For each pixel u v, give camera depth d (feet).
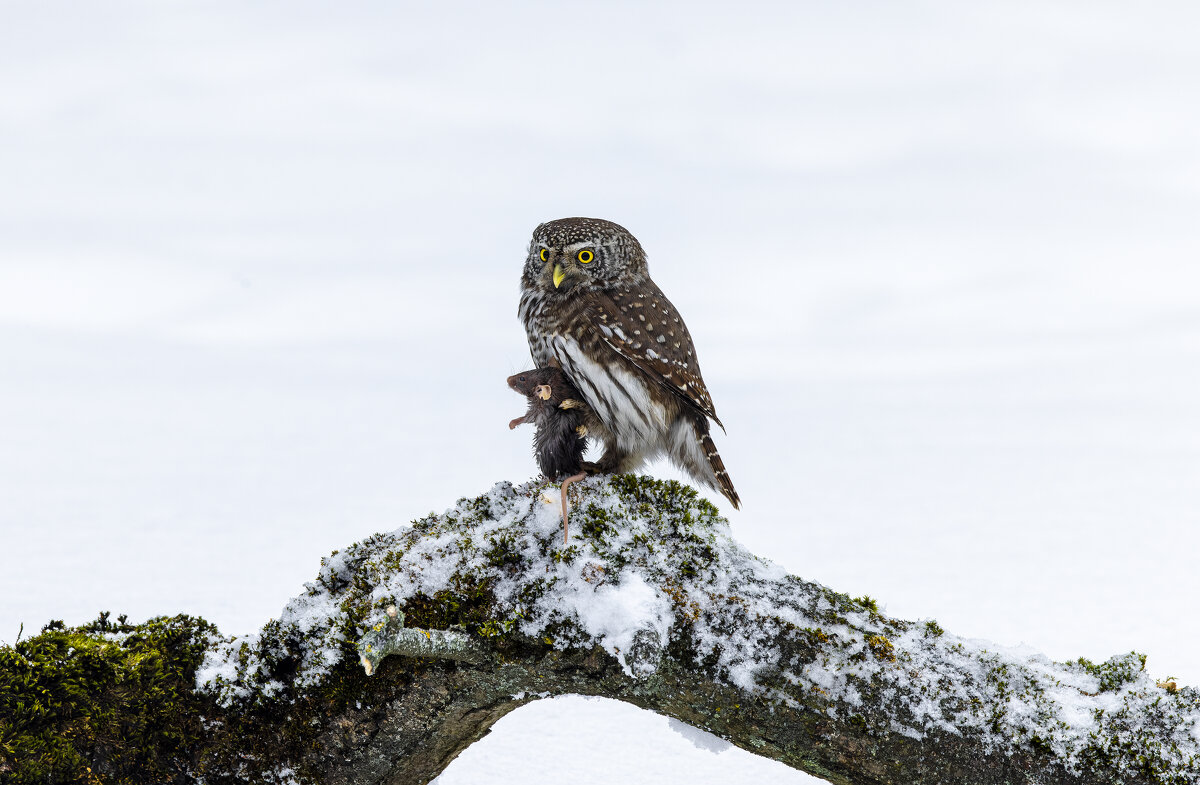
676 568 22.97
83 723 20.84
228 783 21.84
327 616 22.16
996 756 20.97
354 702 21.91
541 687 22.20
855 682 21.38
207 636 22.68
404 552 23.48
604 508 23.47
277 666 21.83
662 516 24.06
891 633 22.62
